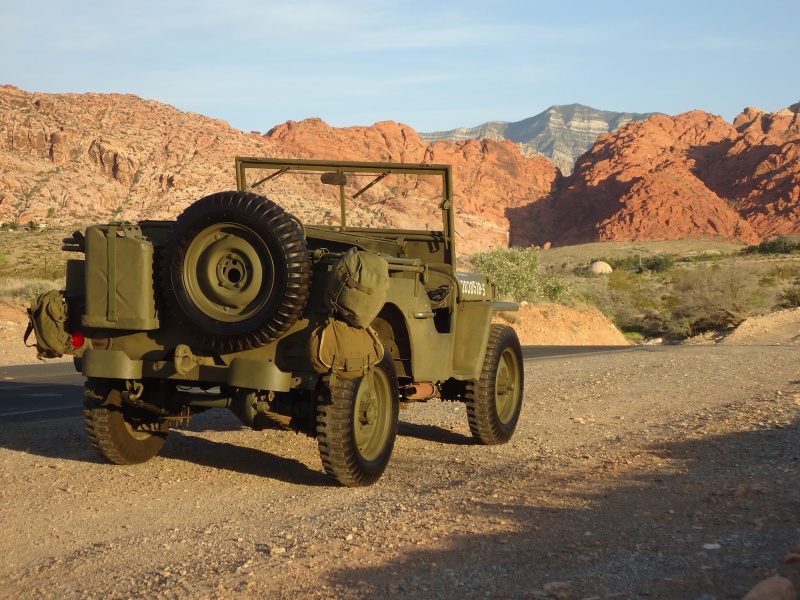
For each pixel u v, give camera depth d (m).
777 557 4.30
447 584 4.07
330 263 6.23
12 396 11.89
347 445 6.20
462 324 8.09
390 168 8.20
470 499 5.85
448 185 8.15
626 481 6.31
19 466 7.14
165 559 4.66
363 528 5.14
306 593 3.99
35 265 61.16
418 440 8.77
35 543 5.08
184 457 7.65
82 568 4.55
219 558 4.62
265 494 6.27
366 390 6.52
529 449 8.21
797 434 8.03
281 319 6.04
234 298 6.13
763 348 21.50
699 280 50.34
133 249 6.35
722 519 5.12
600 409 10.75
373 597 3.93
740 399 11.08
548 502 5.70
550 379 14.41
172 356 6.56
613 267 150.75
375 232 8.16
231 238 6.13
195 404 6.84
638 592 3.88
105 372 6.49
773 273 74.19
